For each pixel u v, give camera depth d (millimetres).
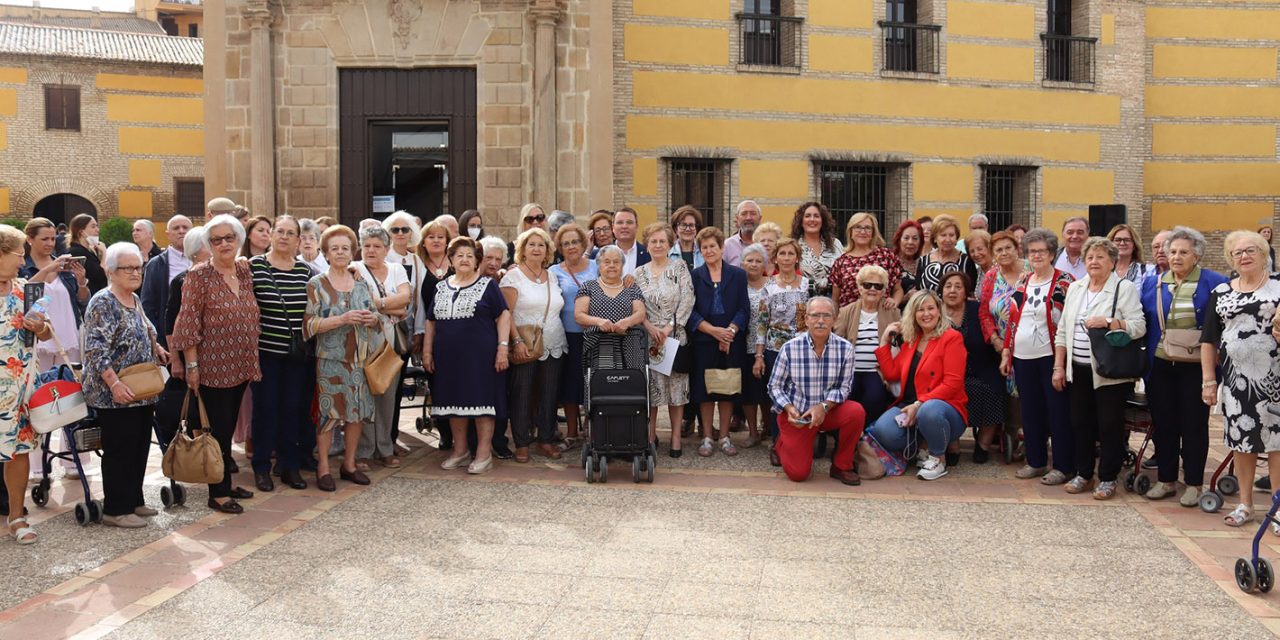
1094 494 6801
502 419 7922
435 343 7418
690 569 5285
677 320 7773
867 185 18297
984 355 7879
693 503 6621
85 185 29703
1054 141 19000
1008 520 6250
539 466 7715
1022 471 7383
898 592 4941
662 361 7715
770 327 8039
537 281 7770
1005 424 7914
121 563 5359
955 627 4488
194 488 7004
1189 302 6441
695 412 8898
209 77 13203
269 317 6730
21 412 5695
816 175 17703
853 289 8227
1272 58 20328
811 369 7129
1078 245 8070
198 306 6160
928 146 18266
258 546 5664
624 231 8562
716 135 17172
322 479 6930
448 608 4723
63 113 29453
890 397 7699
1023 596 4891
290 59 13219
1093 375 6652
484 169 13211
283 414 6941
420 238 8180
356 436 7141
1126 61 19422
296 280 6824
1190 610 4707
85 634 4391
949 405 7262
